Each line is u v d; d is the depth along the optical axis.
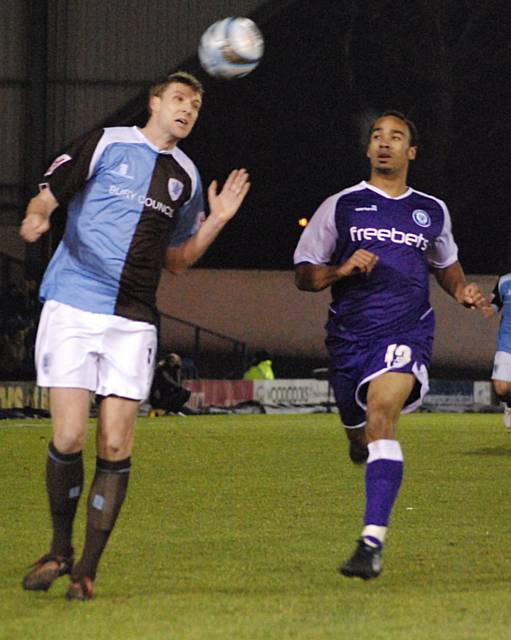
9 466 41.75
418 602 19.22
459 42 124.88
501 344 48.06
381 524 20.78
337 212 23.81
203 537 26.11
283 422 71.50
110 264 19.94
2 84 103.38
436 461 44.47
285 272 109.75
